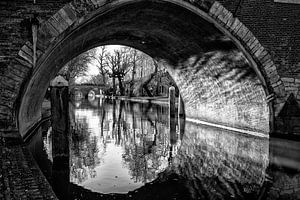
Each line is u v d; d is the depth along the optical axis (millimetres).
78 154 12367
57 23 10188
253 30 12664
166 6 12000
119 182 9000
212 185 8641
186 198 7754
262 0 12656
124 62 63625
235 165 10773
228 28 12305
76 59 37938
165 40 17781
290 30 12906
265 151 12523
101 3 10539
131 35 18562
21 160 6625
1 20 9898
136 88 56469
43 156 11711
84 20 10531
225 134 16781
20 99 10156
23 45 9938
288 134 12633
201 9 11930
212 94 19375
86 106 39406
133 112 30297
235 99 16594
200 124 21531
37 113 18609
